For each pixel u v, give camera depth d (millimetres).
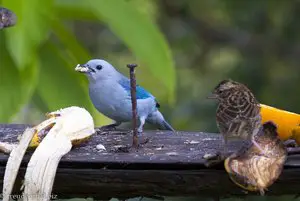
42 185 7086
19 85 10953
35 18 10414
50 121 7863
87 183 7160
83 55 11852
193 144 8023
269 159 6906
